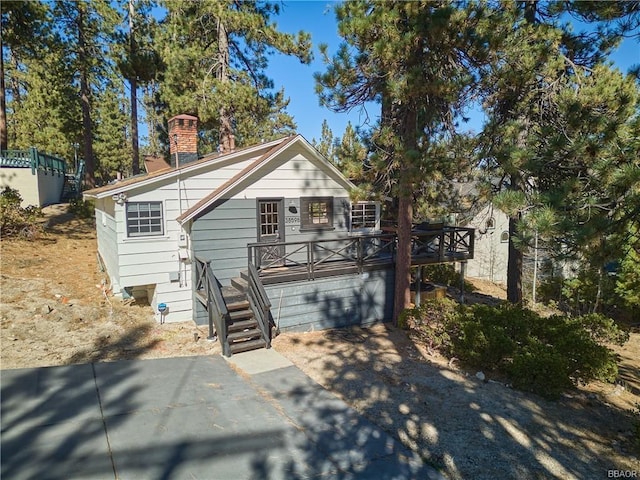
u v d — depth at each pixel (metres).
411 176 8.18
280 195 10.08
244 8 15.05
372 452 4.67
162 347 7.62
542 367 6.50
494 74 8.63
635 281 13.03
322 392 6.19
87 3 19.27
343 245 11.27
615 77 8.14
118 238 8.66
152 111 25.66
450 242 13.05
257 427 5.07
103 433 4.69
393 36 7.56
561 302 15.61
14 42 17.52
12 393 5.45
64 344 7.15
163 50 16.42
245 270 9.64
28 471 3.93
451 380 6.91
